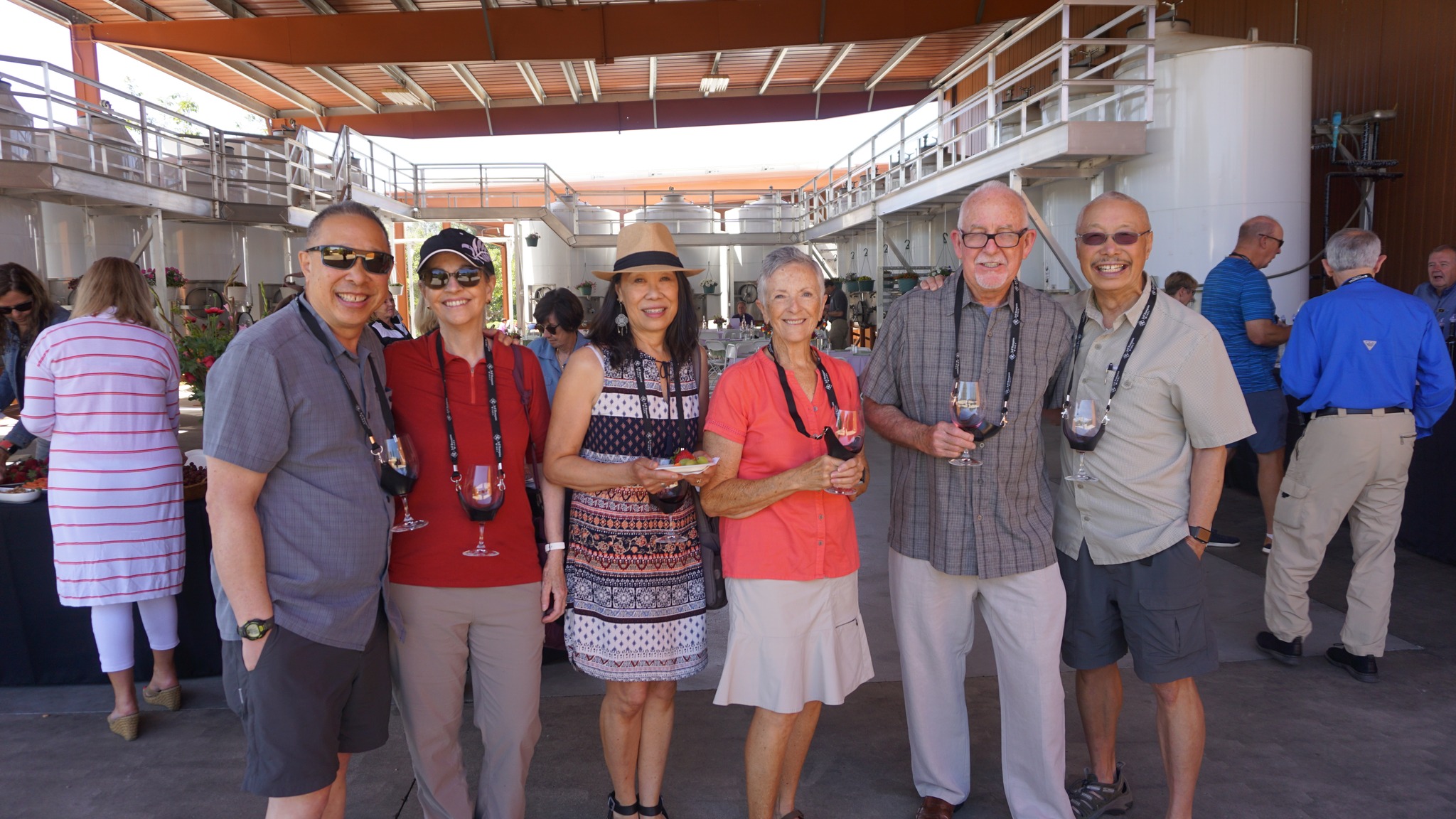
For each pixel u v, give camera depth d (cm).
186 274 1243
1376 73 840
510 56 1198
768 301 229
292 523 187
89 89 1355
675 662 233
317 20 1184
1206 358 225
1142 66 792
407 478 202
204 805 267
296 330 190
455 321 216
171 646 323
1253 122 734
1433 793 264
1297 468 351
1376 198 847
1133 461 235
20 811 262
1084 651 248
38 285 412
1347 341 332
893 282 1274
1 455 328
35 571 342
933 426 235
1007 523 231
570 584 237
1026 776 240
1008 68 1527
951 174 970
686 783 280
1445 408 335
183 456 320
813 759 294
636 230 234
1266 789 267
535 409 239
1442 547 485
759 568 225
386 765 291
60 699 340
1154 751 293
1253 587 455
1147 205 788
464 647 226
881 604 450
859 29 1187
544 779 281
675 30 1198
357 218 195
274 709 184
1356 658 345
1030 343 235
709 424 231
